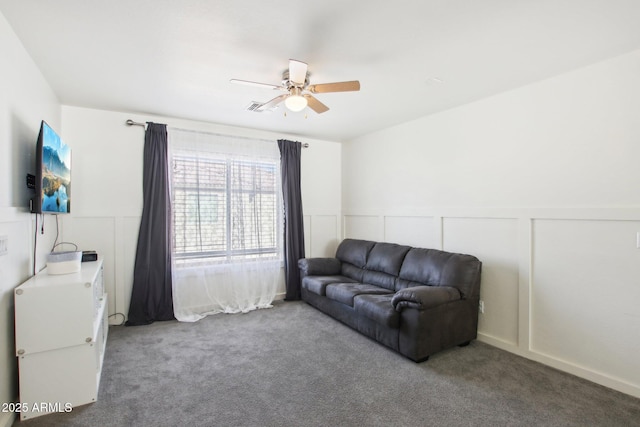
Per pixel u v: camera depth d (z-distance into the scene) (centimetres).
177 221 407
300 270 472
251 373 264
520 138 302
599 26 204
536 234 291
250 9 189
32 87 251
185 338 336
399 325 294
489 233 328
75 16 196
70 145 360
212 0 181
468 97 330
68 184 308
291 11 191
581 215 260
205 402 224
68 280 222
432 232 389
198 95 328
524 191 299
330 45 230
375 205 477
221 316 406
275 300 477
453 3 182
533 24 202
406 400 227
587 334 258
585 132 260
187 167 413
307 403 223
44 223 284
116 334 347
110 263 376
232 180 442
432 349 287
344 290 365
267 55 245
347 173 535
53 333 210
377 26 206
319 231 528
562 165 273
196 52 241
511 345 305
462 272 315
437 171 383
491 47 231
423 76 279
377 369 271
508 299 310
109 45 231
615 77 244
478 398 229
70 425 199
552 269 280
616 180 244
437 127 383
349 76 280
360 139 506
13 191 214
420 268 350
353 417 208
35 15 195
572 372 265
